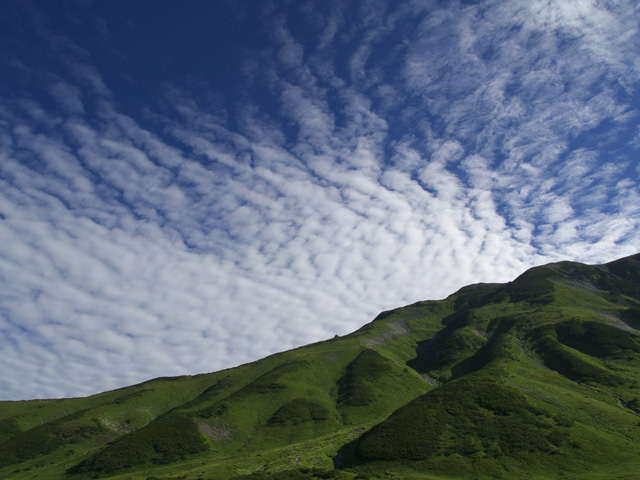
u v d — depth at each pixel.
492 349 157.50
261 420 142.50
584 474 70.00
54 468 130.38
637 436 82.56
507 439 83.88
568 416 92.06
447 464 79.56
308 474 78.62
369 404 149.38
